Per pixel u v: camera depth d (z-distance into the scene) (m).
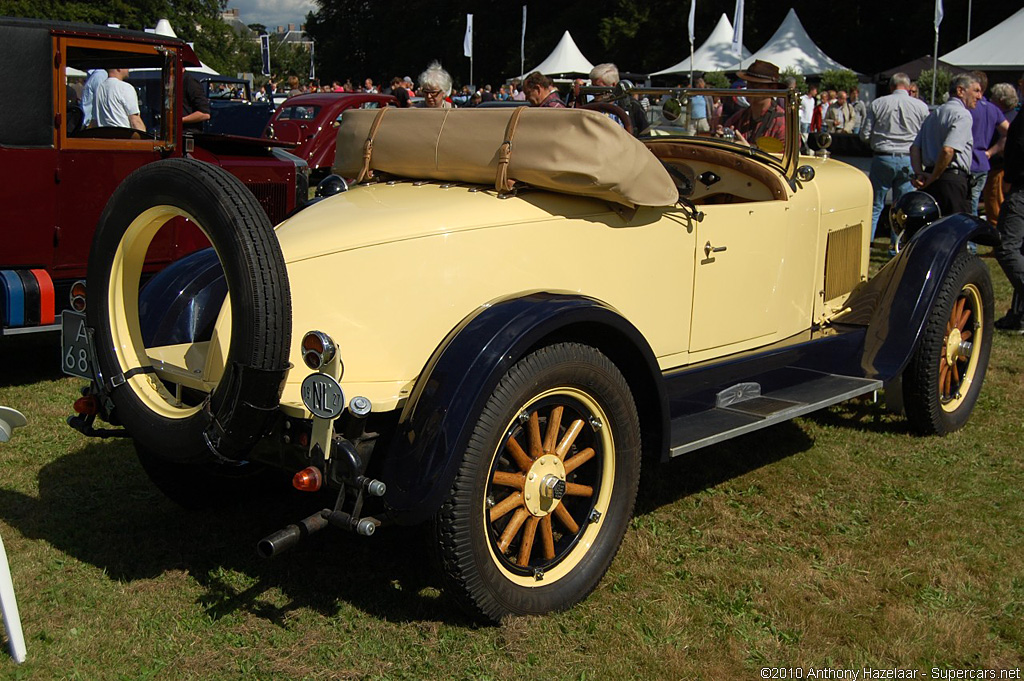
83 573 3.11
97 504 3.68
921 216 4.72
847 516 3.65
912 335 4.16
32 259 5.11
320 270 2.72
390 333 2.78
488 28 44.81
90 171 5.21
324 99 14.85
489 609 2.68
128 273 2.89
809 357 4.05
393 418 2.78
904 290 4.26
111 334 2.88
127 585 3.04
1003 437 4.57
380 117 3.51
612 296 3.26
